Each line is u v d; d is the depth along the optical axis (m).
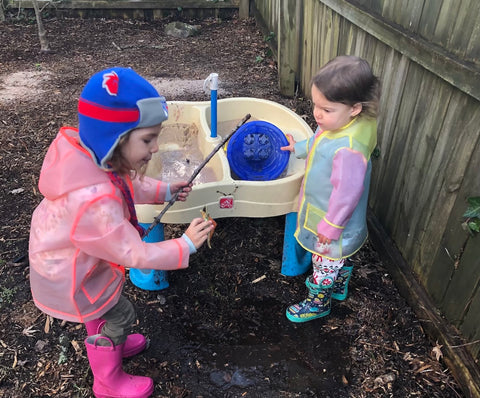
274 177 2.28
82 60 5.24
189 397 1.90
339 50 3.27
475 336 1.85
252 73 4.97
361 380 1.96
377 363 2.02
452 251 1.95
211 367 2.02
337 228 1.78
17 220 2.83
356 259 2.59
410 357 2.04
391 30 2.27
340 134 1.75
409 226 2.31
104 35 6.05
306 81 4.29
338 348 2.10
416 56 2.03
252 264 2.55
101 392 1.84
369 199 2.79
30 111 4.05
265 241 2.71
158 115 1.32
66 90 4.48
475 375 1.82
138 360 2.03
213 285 2.42
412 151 2.21
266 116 2.73
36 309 2.26
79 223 1.34
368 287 2.41
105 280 1.55
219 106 2.69
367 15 2.59
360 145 1.72
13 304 2.28
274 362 2.04
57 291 1.49
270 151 2.32
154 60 5.31
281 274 2.49
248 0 6.61
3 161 3.36
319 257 2.02
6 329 2.15
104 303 1.56
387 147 2.49
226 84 4.68
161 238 2.17
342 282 2.28
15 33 5.97
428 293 2.18
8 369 1.97
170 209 2.01
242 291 2.39
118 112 1.24
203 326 2.20
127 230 1.39
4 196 3.02
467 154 1.78
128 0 6.55
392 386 1.92
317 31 3.81
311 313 2.20
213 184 2.03
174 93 4.45
